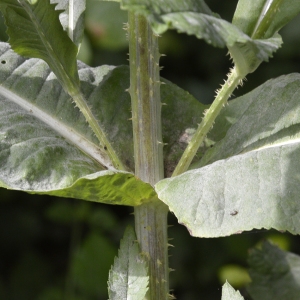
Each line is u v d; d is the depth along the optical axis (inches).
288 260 17.9
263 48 12.1
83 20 14.7
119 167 14.3
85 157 14.6
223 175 13.1
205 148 15.3
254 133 14.2
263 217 12.6
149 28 13.8
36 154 14.0
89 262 20.5
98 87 15.6
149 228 14.0
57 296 23.3
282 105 14.1
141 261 13.5
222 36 11.4
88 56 20.1
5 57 15.6
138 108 14.0
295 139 13.6
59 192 13.3
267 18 13.1
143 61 13.9
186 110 15.8
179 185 13.1
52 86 15.3
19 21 13.2
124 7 11.0
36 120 14.9
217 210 12.8
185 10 11.4
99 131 14.3
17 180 13.7
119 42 20.1
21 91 15.3
